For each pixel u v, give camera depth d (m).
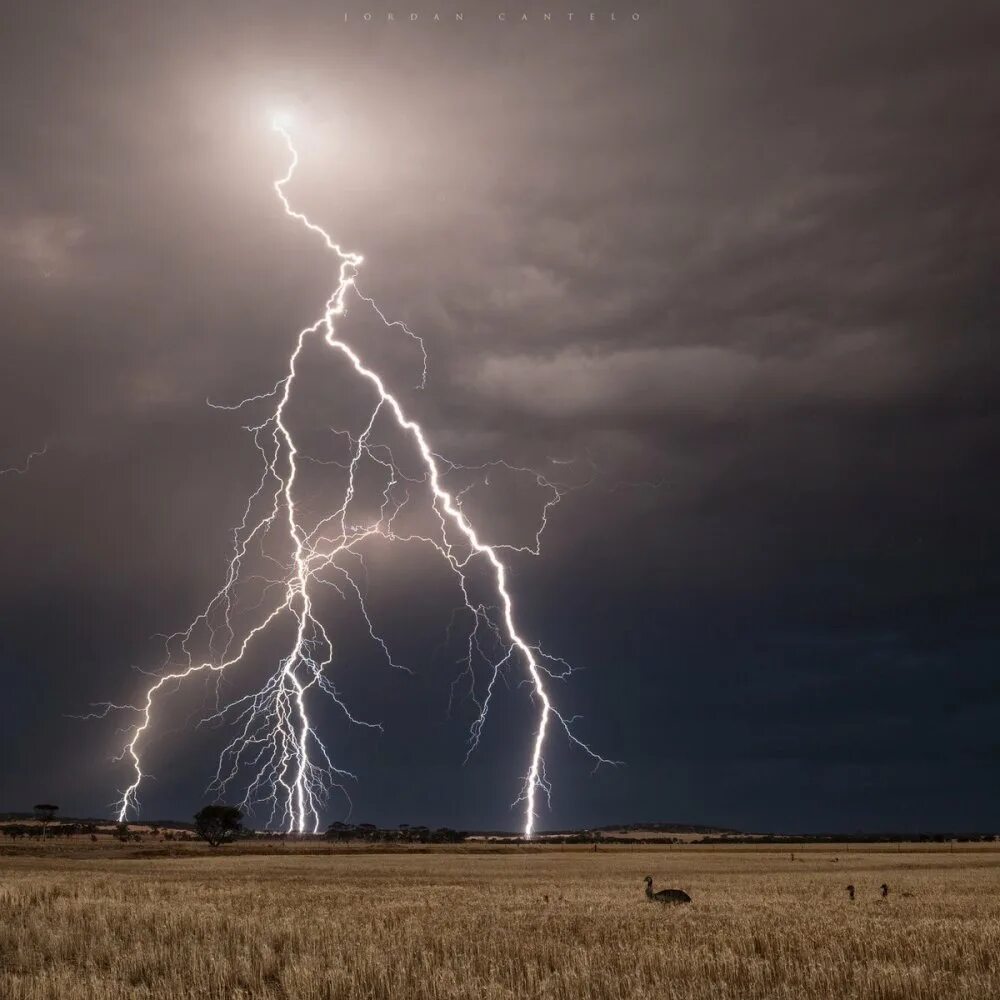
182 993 12.42
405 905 24.92
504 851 82.25
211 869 49.00
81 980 13.25
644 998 11.74
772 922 20.42
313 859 64.19
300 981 12.86
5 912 20.25
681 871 49.72
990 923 19.92
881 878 42.72
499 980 13.09
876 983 12.33
